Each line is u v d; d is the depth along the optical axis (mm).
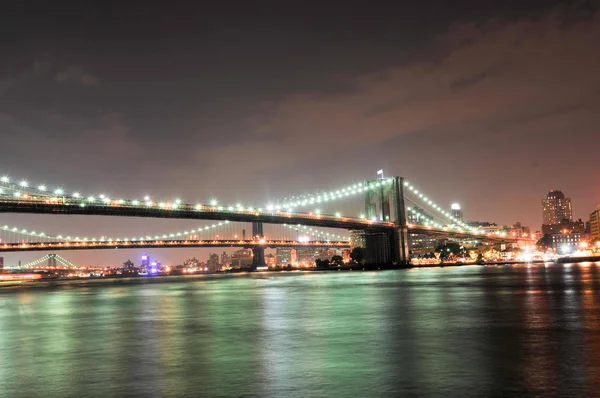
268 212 163125
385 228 192625
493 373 19625
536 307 41750
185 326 34750
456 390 17656
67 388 19000
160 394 18016
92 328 35125
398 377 19422
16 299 72500
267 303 52688
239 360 22922
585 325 31047
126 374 20797
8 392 18719
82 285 143125
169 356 24141
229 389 18359
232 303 54000
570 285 69312
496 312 38844
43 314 46594
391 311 41438
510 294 56188
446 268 184250
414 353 23609
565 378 18688
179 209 142125
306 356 23453
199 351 25203
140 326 35438
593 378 18609
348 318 37281
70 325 37281
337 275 146250
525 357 22188
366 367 21094
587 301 46000
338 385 18562
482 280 90625
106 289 105500
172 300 61500
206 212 148125
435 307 43844
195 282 136375
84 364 22844
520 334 28125
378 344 26094
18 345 28469
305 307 46875
